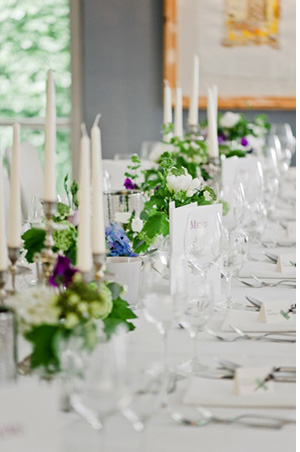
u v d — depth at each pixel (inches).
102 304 58.9
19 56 243.1
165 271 77.7
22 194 162.1
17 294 59.0
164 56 234.1
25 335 58.1
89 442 52.7
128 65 235.3
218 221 82.7
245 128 175.6
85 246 62.6
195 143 137.6
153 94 236.2
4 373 58.8
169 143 140.2
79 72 238.4
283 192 181.9
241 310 82.7
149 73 235.6
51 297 59.0
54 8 239.8
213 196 102.1
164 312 62.3
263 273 100.9
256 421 55.7
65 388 56.8
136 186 117.5
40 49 242.1
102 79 235.9
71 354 49.9
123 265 83.0
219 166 139.1
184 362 66.9
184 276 62.7
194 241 81.9
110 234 86.0
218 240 82.4
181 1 233.9
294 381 62.0
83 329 50.4
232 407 58.3
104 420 52.5
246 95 237.5
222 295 89.6
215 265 88.1
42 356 57.3
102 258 64.4
